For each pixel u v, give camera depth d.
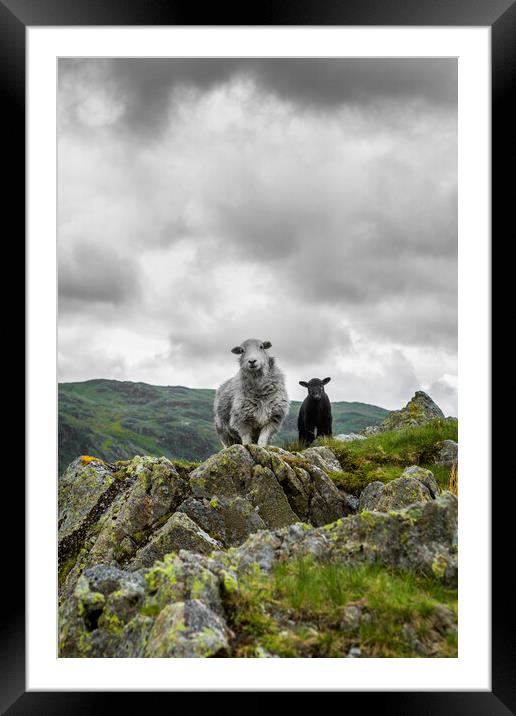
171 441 164.88
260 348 15.14
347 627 5.29
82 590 5.98
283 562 6.43
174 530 9.57
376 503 10.02
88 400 182.25
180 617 5.04
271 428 15.38
